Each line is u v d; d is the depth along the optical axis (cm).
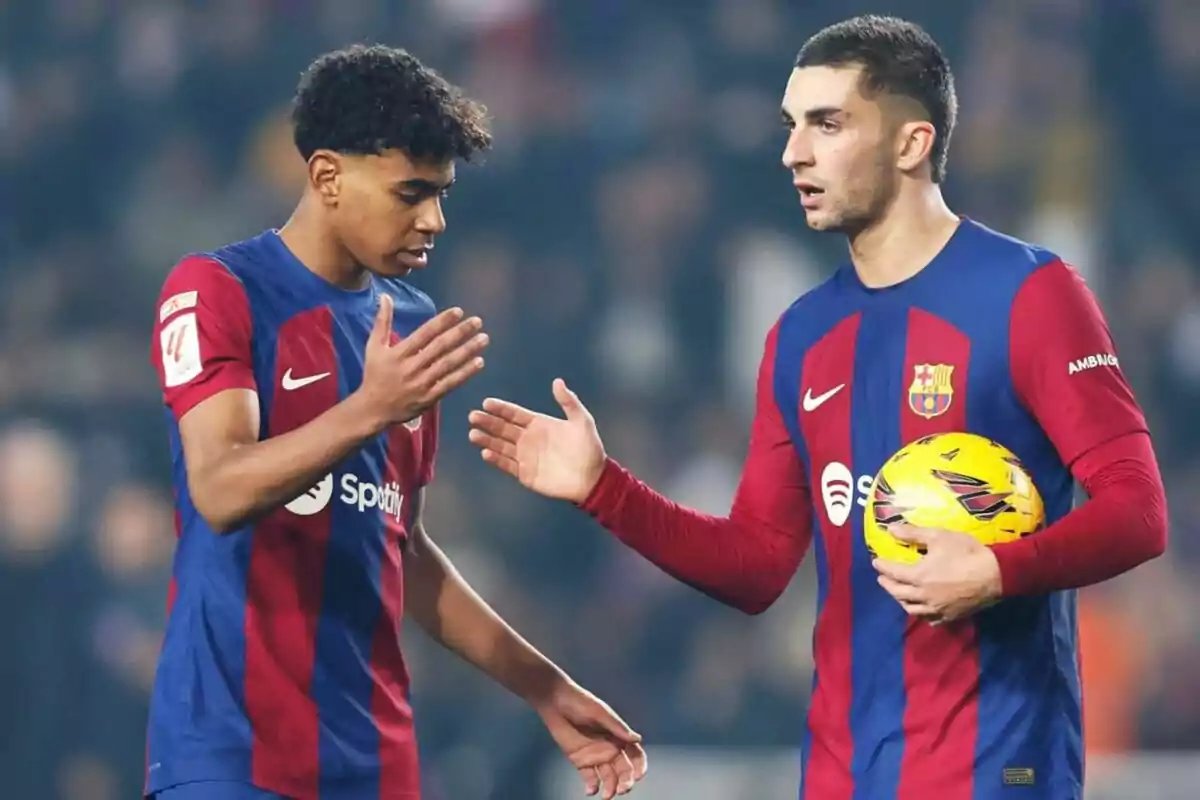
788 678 3666
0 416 3912
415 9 4819
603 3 4825
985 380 1495
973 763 1474
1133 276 4403
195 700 1521
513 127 4616
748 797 3173
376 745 1572
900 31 1547
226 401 1492
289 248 1587
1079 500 3225
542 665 1727
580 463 1558
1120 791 2917
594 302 4350
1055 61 4675
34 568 3173
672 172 4528
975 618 1486
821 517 1558
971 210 4516
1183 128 4603
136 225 4503
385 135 1527
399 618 1619
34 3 4819
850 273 1586
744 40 4766
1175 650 3672
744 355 4300
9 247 4553
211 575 1538
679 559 1586
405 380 1409
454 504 3888
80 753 3095
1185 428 4244
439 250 4447
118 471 3566
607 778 1738
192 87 4712
